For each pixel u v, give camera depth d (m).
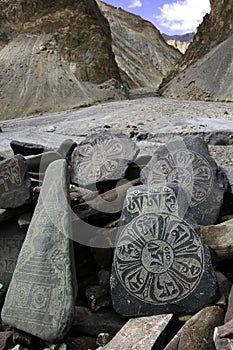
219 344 0.92
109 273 1.30
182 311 1.12
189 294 1.12
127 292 1.17
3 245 1.42
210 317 1.04
